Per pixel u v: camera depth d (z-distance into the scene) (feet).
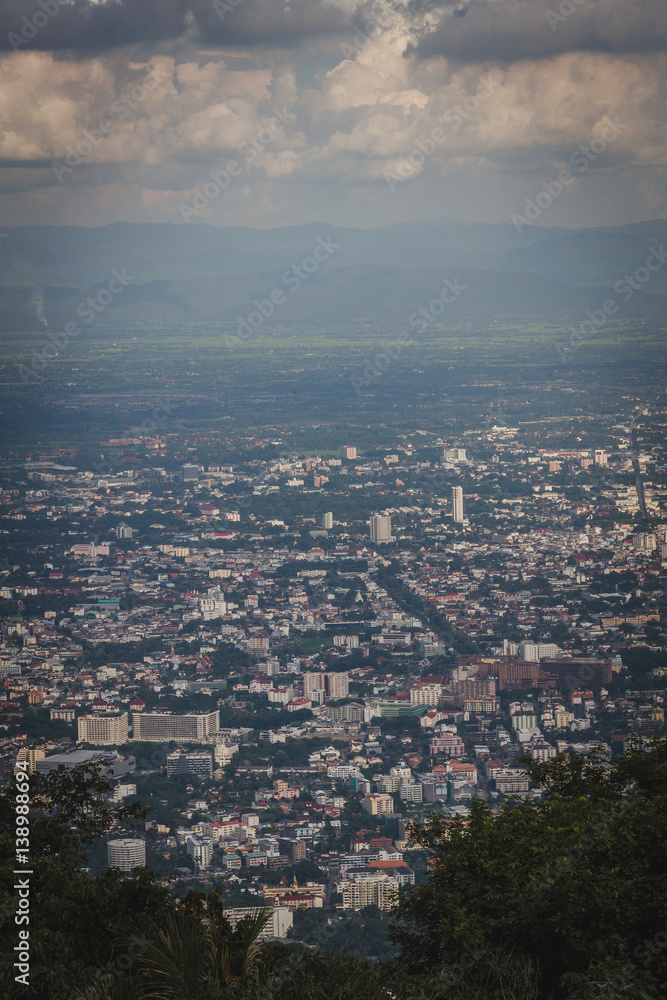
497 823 92.22
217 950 79.77
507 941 83.05
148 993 76.74
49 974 78.74
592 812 89.61
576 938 78.89
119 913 88.22
